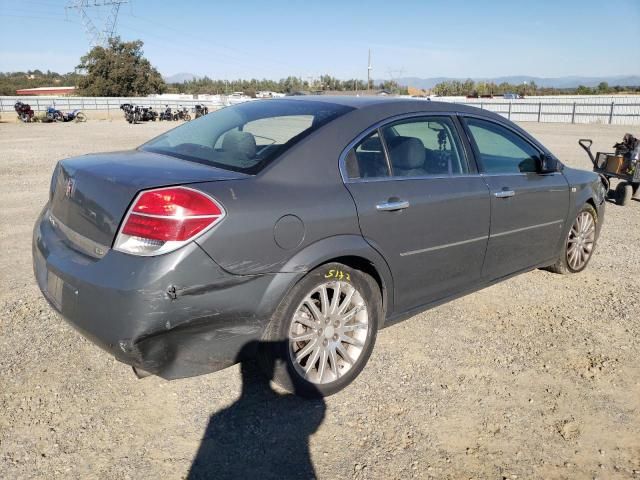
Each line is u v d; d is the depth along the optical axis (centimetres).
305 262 285
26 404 296
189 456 262
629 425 298
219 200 261
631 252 625
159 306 245
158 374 263
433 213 353
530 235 449
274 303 278
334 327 313
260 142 315
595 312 448
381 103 359
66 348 357
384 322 348
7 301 431
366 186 321
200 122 390
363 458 265
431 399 316
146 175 274
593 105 3659
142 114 4241
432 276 367
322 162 308
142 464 256
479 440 281
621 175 904
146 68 7856
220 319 264
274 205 277
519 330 411
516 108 4044
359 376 337
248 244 265
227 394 314
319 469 257
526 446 278
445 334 399
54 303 283
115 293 247
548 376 346
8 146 1788
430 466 261
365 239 315
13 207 798
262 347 287
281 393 317
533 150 460
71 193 296
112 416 290
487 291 488
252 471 254
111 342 251
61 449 263
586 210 525
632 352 380
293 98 393
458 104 409
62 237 303
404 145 354
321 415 298
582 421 300
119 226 258
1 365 334
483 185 393
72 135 2378
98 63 7569
